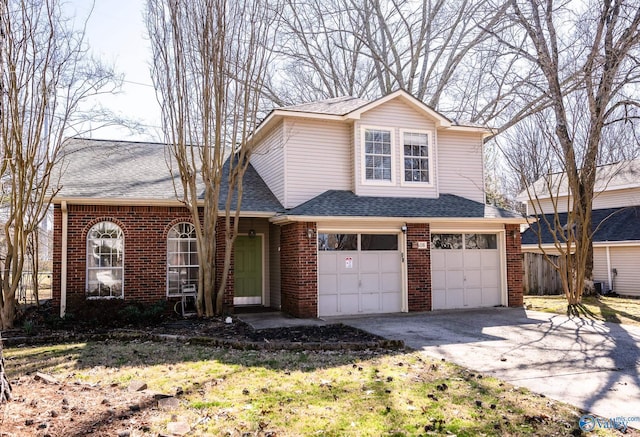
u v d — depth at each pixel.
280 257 14.62
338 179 14.88
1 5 5.83
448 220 14.00
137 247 13.11
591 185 15.20
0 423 4.26
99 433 4.16
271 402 5.46
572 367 7.34
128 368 7.17
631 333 10.33
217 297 12.84
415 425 4.79
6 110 10.09
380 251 14.05
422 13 26.98
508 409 5.33
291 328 11.00
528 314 13.38
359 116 14.53
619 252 20.11
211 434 4.45
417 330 10.73
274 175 15.16
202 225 13.53
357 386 6.16
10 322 11.23
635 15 14.75
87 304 11.78
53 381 5.98
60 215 12.71
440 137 16.34
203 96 11.96
